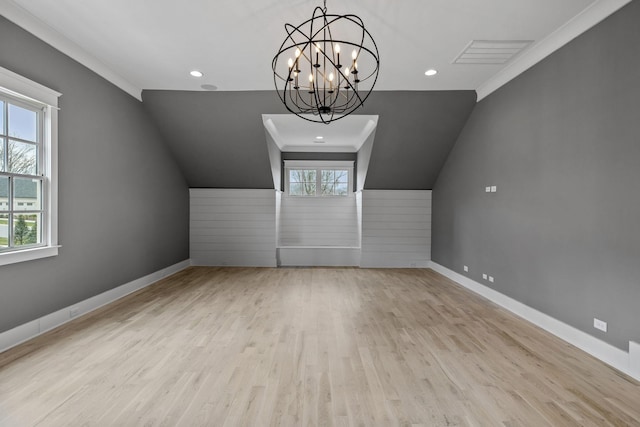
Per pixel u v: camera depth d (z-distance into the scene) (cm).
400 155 580
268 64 379
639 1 234
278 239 747
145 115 489
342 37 316
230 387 219
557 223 315
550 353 276
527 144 360
